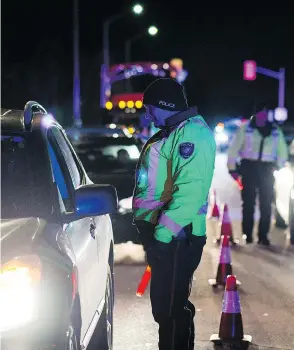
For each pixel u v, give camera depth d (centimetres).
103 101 7106
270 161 1753
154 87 776
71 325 555
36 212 619
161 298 776
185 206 752
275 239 1852
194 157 756
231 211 2444
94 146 1895
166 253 764
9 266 510
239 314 1001
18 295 505
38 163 643
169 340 785
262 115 1755
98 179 1579
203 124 771
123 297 1250
